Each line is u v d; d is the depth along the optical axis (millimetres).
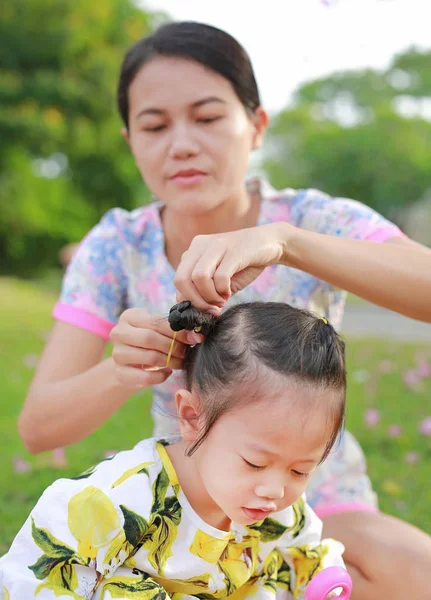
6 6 16328
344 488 2164
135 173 18109
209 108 1997
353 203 2180
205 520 1708
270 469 1527
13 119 16188
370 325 11258
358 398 5176
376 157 28219
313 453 1542
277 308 1649
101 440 4074
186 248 2236
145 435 4211
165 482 1686
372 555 1951
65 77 16859
